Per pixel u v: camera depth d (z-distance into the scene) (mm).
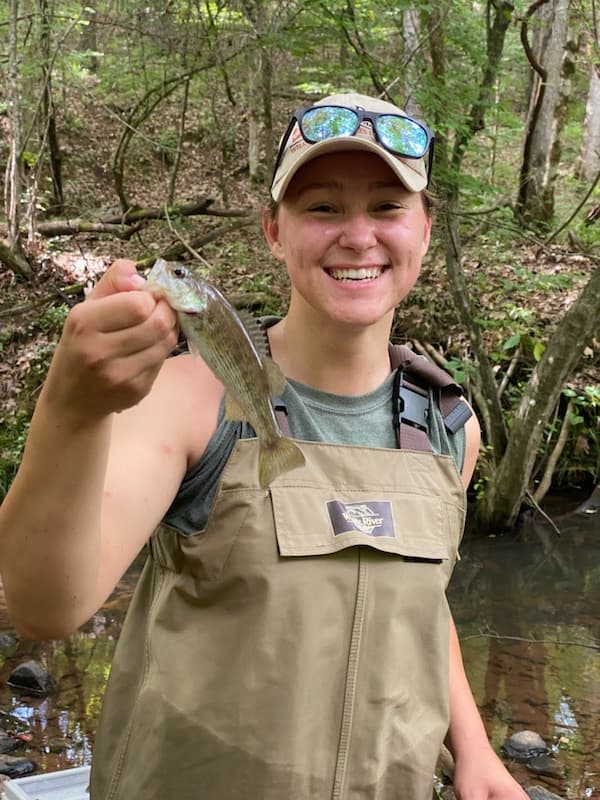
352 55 8812
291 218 1784
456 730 2020
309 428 1814
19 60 11344
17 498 1221
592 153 16594
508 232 11500
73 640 5977
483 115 8539
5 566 1267
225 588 1635
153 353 1133
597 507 8875
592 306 7348
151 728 1625
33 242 11297
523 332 9656
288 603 1626
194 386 1666
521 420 7906
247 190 16016
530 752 4578
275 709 1590
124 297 1089
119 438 1525
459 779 1953
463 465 2055
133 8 10953
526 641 6105
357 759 1649
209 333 1377
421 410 1930
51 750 4516
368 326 1794
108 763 1704
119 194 11742
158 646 1667
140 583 1832
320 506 1704
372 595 1705
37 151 13711
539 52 13242
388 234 1769
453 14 8352
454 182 8047
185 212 11547
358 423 1874
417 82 8000
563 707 5113
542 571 7535
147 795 1611
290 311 1902
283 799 1580
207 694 1606
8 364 10008
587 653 5906
